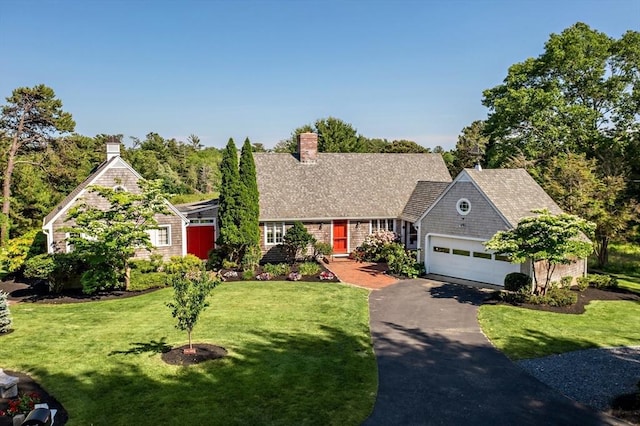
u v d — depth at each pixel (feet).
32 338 47.06
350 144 189.57
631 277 87.30
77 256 69.00
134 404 32.73
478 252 74.08
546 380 38.50
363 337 48.85
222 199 82.33
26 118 111.96
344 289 70.54
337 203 97.30
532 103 106.42
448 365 41.57
